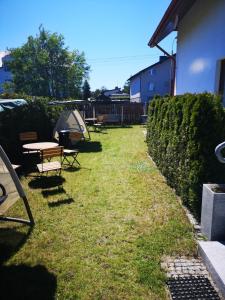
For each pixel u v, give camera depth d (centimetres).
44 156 546
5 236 346
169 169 513
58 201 459
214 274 248
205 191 316
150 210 409
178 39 814
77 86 3503
